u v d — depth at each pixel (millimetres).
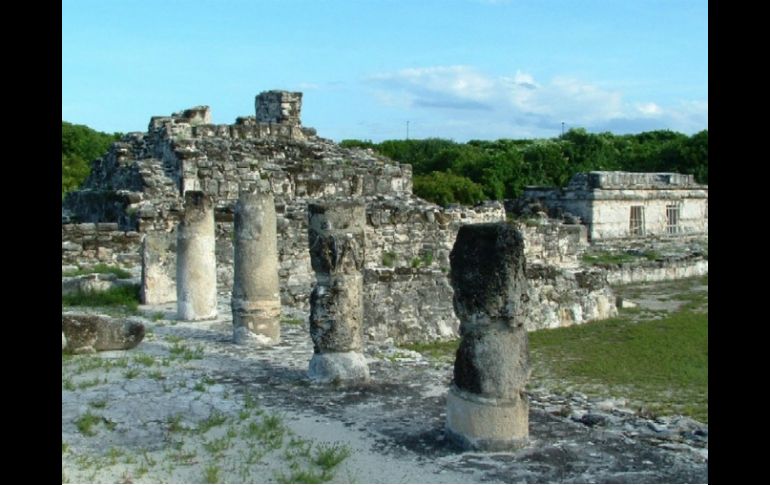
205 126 26641
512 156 48125
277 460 6957
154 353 11406
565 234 25250
